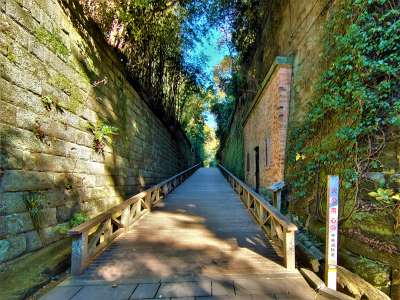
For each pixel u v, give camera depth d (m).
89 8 4.12
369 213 2.20
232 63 9.40
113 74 4.78
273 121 5.10
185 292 2.15
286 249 2.61
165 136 9.91
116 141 4.78
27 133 2.43
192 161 21.88
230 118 14.36
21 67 2.38
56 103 2.92
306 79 3.97
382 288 1.94
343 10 2.81
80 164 3.43
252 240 3.44
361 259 2.20
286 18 5.05
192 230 3.89
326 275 2.17
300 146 3.91
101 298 2.06
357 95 2.38
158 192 6.25
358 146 2.41
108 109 4.49
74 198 3.21
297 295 2.10
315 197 3.30
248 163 8.51
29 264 2.22
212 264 2.70
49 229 2.65
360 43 2.38
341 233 2.58
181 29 6.91
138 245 3.26
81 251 2.51
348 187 2.47
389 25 2.14
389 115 2.07
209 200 6.52
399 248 1.87
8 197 2.14
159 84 8.16
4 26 2.19
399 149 1.97
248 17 7.05
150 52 6.66
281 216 2.96
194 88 10.34
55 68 2.95
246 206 5.59
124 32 4.99
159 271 2.55
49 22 2.86
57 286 2.25
